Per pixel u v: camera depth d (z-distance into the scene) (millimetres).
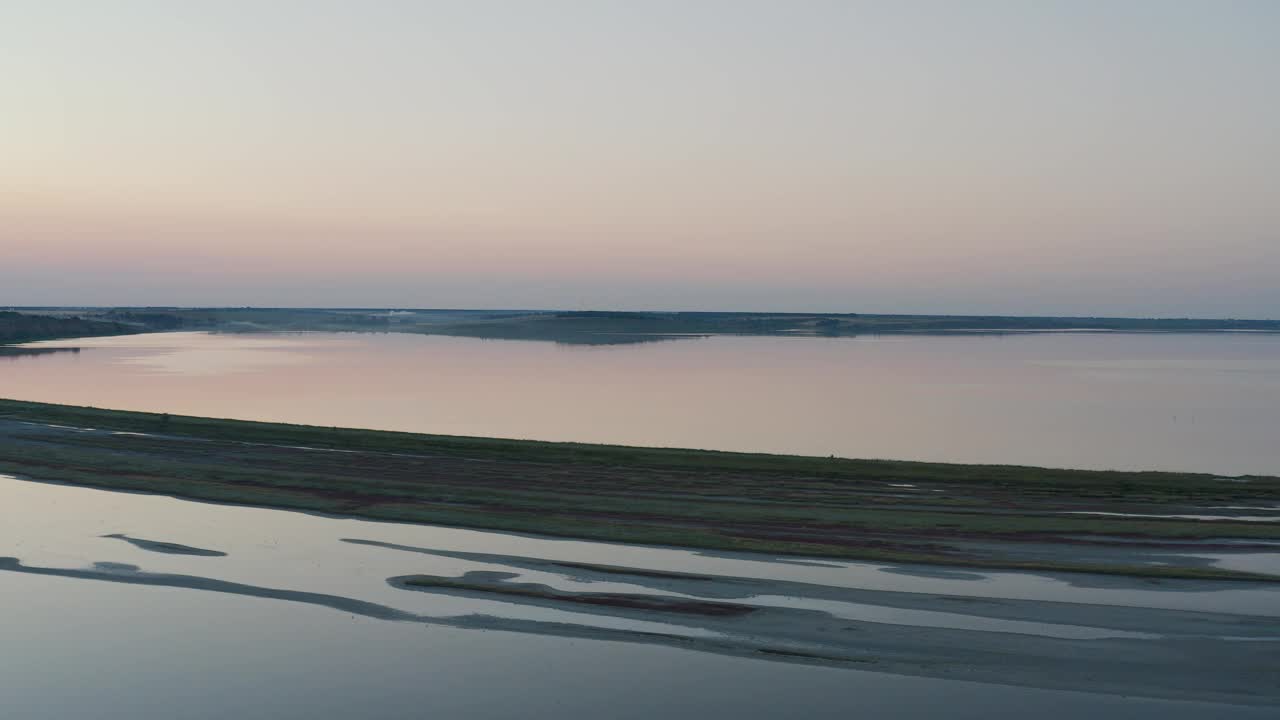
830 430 47344
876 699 12922
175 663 14125
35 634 15258
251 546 20469
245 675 13711
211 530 21938
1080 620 15672
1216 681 13289
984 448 41594
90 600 16875
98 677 13633
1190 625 15367
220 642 14945
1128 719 12234
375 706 12742
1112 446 42531
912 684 13375
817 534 21359
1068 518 22641
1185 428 49188
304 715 12484
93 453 32094
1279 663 13844
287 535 21484
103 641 14977
